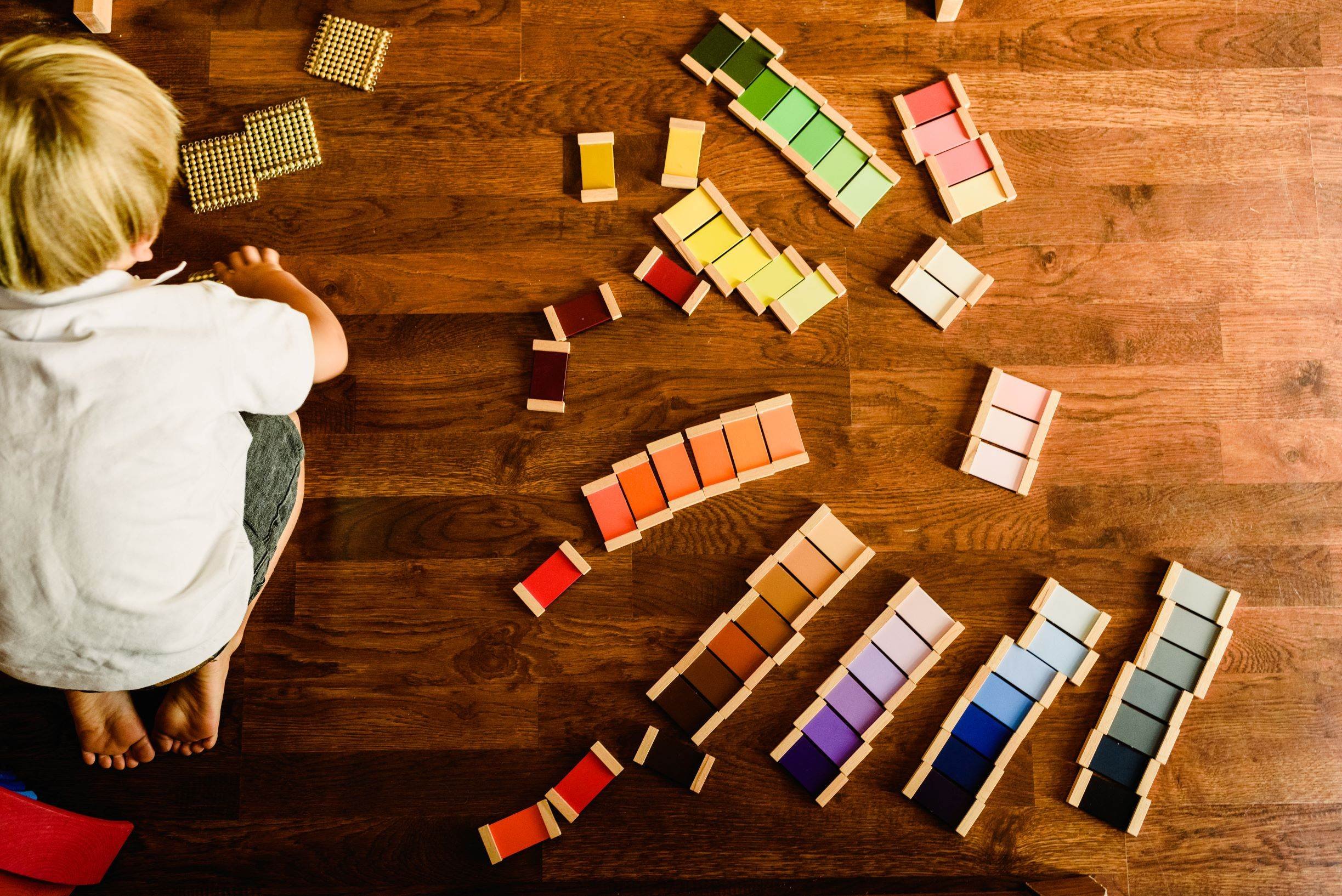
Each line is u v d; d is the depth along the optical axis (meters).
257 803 1.20
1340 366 1.28
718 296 1.28
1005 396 1.25
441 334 1.27
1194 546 1.25
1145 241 1.30
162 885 1.18
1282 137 1.31
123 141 0.70
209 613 0.82
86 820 1.11
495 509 1.25
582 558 1.24
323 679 1.22
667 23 1.32
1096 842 1.21
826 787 1.20
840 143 1.29
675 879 1.21
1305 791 1.22
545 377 1.25
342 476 1.25
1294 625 1.24
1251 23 1.31
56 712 1.20
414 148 1.30
